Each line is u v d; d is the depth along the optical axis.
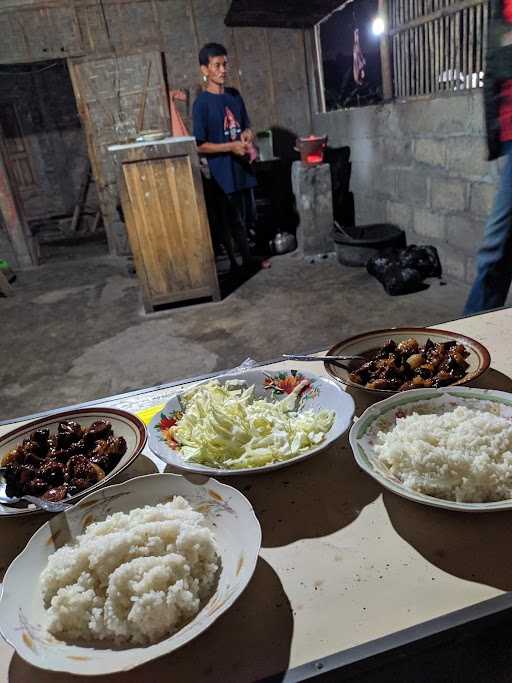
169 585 0.66
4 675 0.65
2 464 1.00
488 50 2.94
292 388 1.13
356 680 0.90
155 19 5.00
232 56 5.29
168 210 3.79
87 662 0.60
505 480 0.77
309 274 4.49
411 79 3.91
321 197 4.75
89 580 0.68
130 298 4.49
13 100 7.41
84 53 4.99
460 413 0.91
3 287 4.88
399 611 0.67
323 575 0.73
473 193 3.41
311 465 0.95
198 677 0.62
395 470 0.84
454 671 1.01
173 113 5.19
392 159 4.30
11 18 4.83
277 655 0.63
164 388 1.28
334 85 5.39
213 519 0.80
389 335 1.27
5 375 3.37
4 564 0.82
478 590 0.68
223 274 4.78
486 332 1.33
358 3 4.53
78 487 0.90
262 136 5.37
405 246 4.39
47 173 7.84
